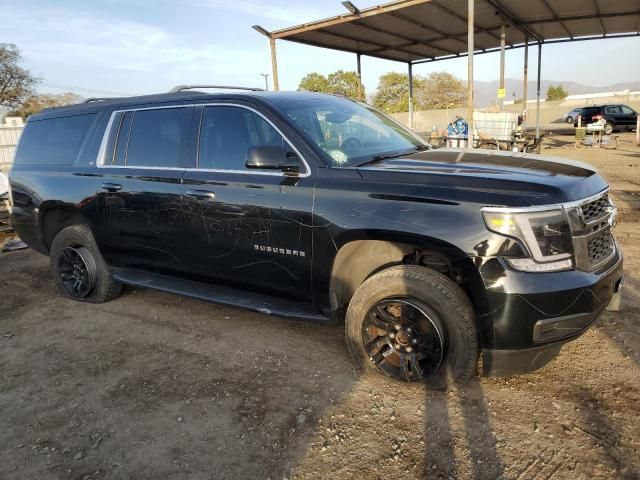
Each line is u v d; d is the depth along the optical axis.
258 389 3.17
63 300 5.03
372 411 2.88
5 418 3.03
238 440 2.68
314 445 2.61
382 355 3.12
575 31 17.39
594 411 2.77
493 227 2.65
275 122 3.46
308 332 3.97
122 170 4.25
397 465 2.44
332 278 3.23
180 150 3.92
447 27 15.45
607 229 2.99
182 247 3.93
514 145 12.22
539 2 13.32
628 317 3.88
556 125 36.97
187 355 3.69
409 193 2.88
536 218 2.63
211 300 3.83
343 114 3.96
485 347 2.82
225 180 3.59
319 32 14.73
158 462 2.55
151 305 4.74
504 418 2.75
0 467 2.58
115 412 3.01
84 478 2.46
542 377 3.14
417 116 34.91
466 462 2.44
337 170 3.19
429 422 2.75
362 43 17.00
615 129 28.83
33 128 5.14
